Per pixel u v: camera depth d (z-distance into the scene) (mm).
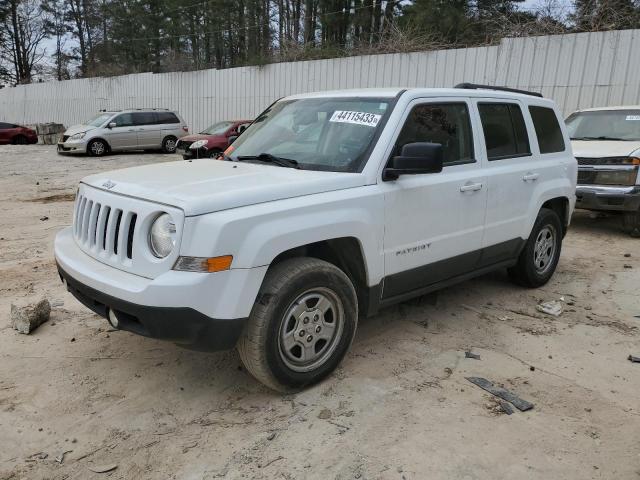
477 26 26906
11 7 55125
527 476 2797
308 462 2893
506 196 4848
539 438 3111
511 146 5047
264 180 3453
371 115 4039
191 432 3156
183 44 42000
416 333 4531
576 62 13664
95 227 3531
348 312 3662
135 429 3180
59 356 4039
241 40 39906
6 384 3635
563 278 6121
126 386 3641
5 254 6762
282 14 37500
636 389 3680
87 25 54500
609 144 8492
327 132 4117
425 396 3541
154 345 4230
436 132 4270
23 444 3031
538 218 5422
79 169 16500
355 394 3557
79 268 3379
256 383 3699
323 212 3418
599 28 13891
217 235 2963
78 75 49156
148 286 2957
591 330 4664
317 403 3451
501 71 15078
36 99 36625
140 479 2771
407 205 3934
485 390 3625
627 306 5266
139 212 3156
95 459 2918
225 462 2895
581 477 2795
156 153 22781
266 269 3152
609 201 7969
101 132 20891
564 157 5758
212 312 3008
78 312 4855
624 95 13016
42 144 28484
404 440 3078
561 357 4141
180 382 3699
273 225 3172
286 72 21656
